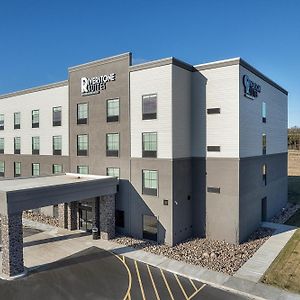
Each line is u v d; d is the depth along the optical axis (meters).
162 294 17.64
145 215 26.89
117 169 28.83
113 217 27.34
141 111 26.84
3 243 19.89
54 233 28.69
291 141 108.88
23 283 18.94
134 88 27.23
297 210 38.56
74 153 32.62
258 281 18.95
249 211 27.91
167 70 25.20
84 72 31.22
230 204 25.92
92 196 25.31
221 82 26.12
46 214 35.22
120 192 28.47
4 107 41.62
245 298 17.19
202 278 19.36
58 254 23.48
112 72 28.84
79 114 32.00
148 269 20.81
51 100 35.12
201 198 27.44
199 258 22.58
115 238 27.17
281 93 38.47
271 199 34.81
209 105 26.80
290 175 66.44
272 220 33.84
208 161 27.02
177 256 22.94
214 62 26.38
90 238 27.14
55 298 17.25
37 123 37.03
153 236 26.38
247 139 27.38
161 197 25.80
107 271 20.56
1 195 19.58
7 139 41.41
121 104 28.28
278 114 37.34
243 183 26.47
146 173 26.80
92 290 18.12
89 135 31.14
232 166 25.75
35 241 26.47
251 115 28.33
